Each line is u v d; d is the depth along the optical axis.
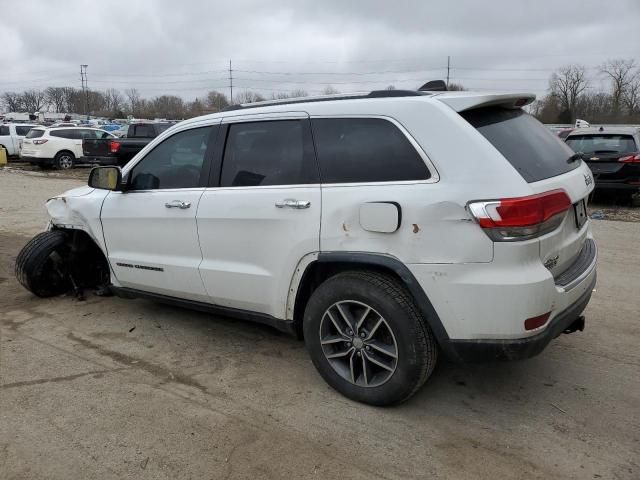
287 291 3.44
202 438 2.94
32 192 13.83
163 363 3.85
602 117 63.91
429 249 2.85
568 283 3.01
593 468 2.68
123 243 4.36
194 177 3.92
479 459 2.76
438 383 3.54
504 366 3.77
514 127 3.19
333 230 3.14
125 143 17.28
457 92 3.22
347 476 2.63
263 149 3.57
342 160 3.21
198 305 4.06
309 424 3.07
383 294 3.01
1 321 4.65
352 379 3.27
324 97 3.49
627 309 4.85
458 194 2.78
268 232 3.44
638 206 11.01
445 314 2.86
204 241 3.79
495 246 2.71
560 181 3.05
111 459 2.76
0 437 2.94
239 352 4.04
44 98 108.75
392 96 3.19
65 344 4.18
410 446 2.87
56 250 5.11
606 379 3.57
